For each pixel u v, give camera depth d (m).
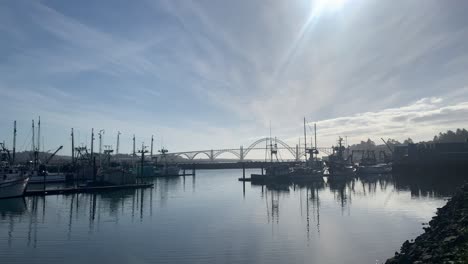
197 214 56.53
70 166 146.50
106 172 113.31
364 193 87.12
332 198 77.44
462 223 29.08
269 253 33.41
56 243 38.19
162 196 85.31
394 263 26.61
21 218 54.19
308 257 32.03
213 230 43.69
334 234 40.72
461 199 39.88
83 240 39.38
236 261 31.16
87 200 77.50
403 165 156.25
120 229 45.16
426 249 25.83
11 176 83.00
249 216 53.94
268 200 75.19
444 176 140.00
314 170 140.38
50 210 62.59
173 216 54.75
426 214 53.59
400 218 50.47
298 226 45.62
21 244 37.84
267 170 143.25
